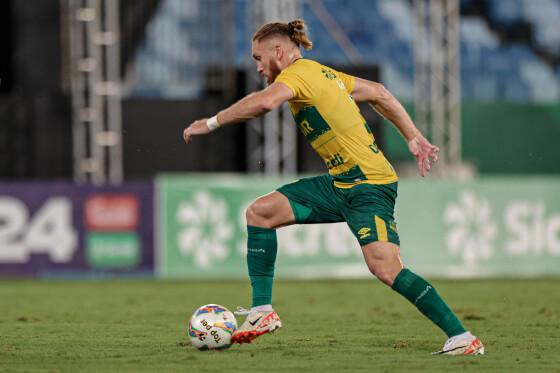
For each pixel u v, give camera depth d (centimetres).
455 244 5472
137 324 2911
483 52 8056
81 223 5238
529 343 2323
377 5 7875
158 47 6238
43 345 2317
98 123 5878
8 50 6538
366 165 2006
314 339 2439
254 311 2127
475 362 1928
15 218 5219
